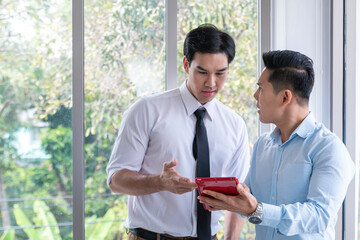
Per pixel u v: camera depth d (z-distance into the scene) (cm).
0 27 230
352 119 225
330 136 153
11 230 233
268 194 164
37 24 234
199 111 192
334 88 229
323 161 149
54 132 238
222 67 176
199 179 141
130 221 191
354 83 225
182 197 184
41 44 235
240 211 143
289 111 156
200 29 176
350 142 225
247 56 259
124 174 178
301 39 244
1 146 231
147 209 186
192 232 187
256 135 260
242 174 201
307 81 154
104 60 241
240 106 258
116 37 242
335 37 229
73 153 234
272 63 156
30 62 234
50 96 237
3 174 232
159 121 187
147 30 246
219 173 196
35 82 235
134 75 245
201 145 187
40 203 237
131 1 244
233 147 197
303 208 142
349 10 225
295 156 156
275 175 160
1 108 231
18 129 233
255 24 260
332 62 229
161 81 248
